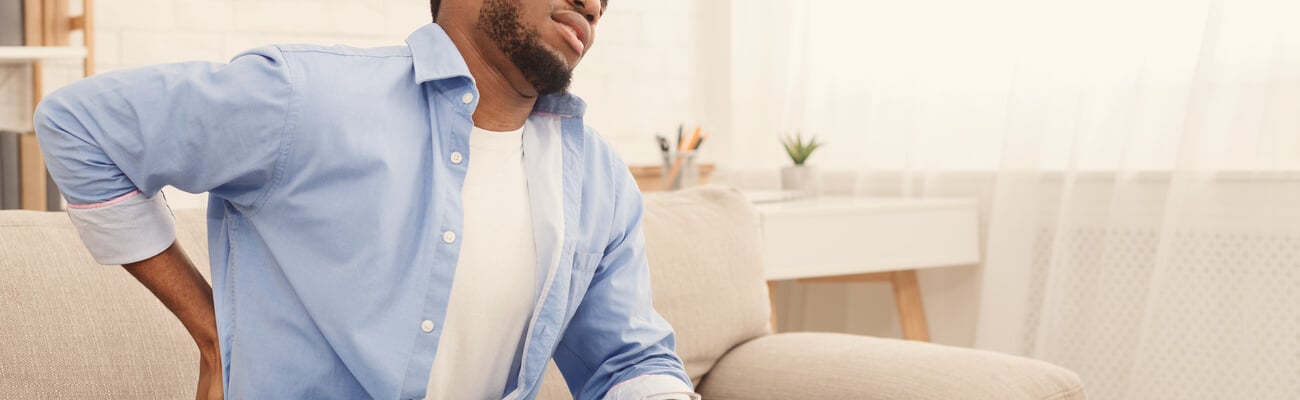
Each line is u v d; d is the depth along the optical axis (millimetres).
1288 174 1905
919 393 1407
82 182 927
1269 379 1946
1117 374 2158
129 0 2461
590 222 1179
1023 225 2268
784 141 2711
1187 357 2025
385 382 990
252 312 1000
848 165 2707
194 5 2525
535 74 1039
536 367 1119
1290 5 1902
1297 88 1897
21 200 2250
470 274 1055
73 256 1263
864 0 2650
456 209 1018
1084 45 2184
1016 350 2277
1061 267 2199
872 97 2641
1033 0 2246
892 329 2740
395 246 987
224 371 1007
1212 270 1998
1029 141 2260
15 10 2273
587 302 1245
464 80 1025
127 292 1271
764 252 2135
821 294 2926
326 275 976
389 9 2750
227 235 1027
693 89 3178
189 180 936
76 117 911
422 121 1021
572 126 1178
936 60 2488
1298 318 1906
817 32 2771
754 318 1728
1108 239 2156
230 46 2568
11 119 2414
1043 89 2244
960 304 2547
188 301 1002
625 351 1239
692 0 3164
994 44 2393
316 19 2660
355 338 982
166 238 996
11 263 1215
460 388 1106
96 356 1214
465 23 1048
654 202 1744
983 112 2424
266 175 947
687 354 1618
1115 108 2154
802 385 1525
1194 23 2039
